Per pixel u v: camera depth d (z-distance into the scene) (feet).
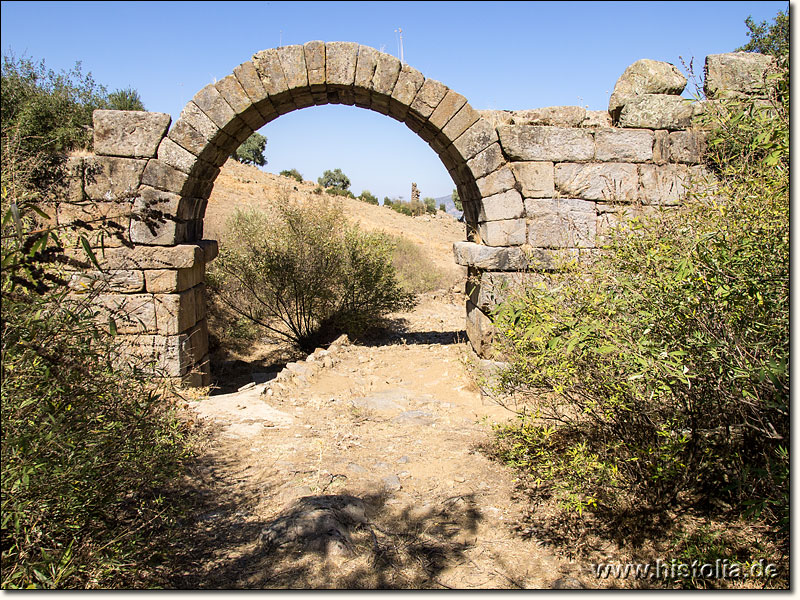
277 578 11.25
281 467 16.71
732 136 16.17
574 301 13.25
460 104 23.63
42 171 22.43
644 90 24.06
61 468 9.52
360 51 23.57
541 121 24.16
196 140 23.59
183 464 15.61
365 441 19.31
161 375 13.32
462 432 20.06
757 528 12.59
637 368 11.29
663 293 11.60
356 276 37.06
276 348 38.09
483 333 23.88
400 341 35.35
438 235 95.35
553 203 23.77
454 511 14.44
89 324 9.96
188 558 11.98
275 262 35.86
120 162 23.39
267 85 23.65
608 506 13.48
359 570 11.68
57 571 9.55
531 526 13.71
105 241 23.20
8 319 8.87
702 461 13.15
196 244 25.23
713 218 12.74
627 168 23.81
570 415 16.21
